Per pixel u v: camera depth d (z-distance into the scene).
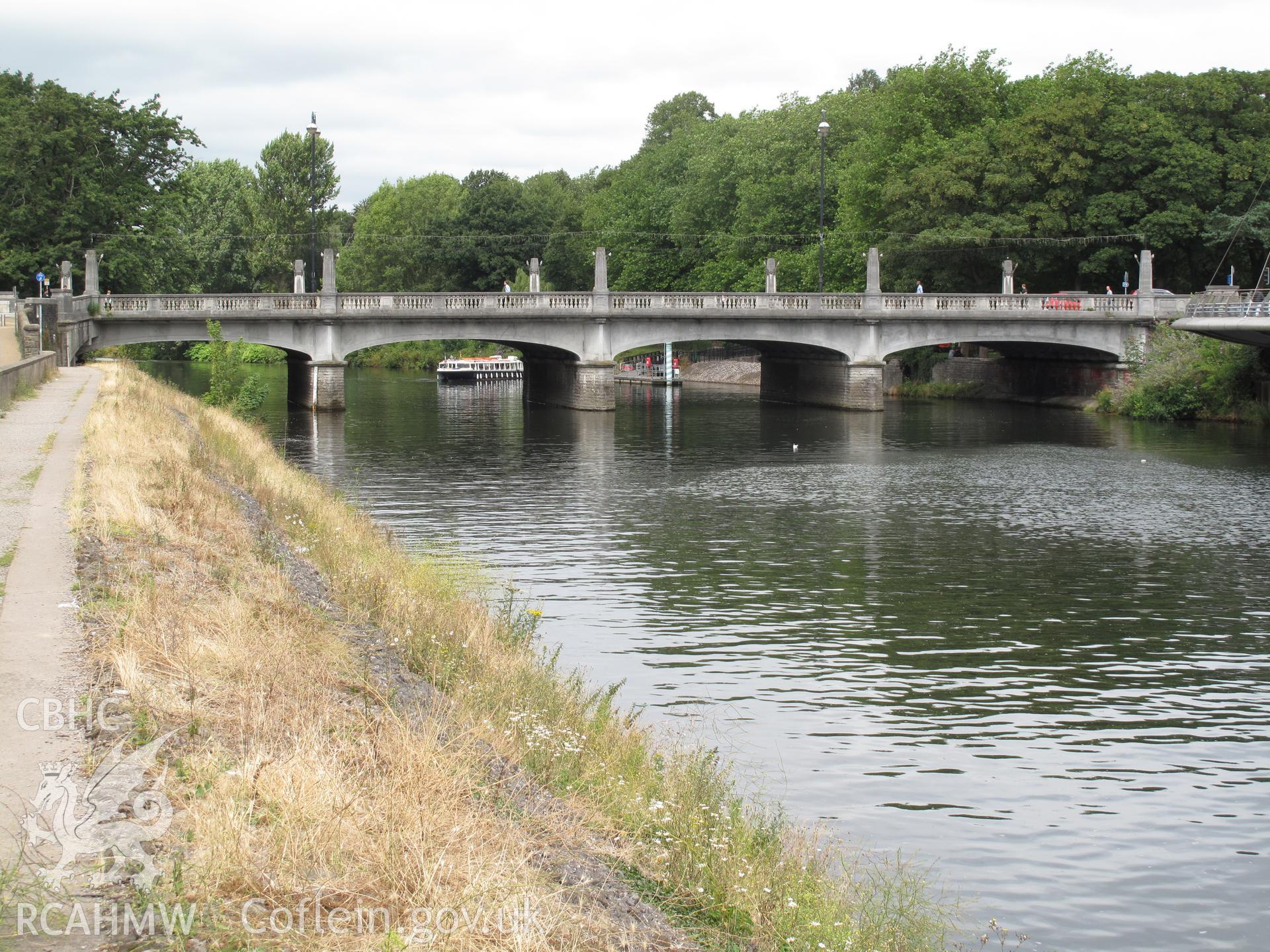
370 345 74.88
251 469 32.06
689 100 163.75
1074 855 16.09
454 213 136.25
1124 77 88.00
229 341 72.25
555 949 9.20
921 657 25.14
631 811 13.32
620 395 104.88
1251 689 23.41
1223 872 15.70
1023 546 36.59
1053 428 70.75
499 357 131.00
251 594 17.45
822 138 80.69
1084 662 25.02
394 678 15.88
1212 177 81.88
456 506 43.56
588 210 137.12
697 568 33.28
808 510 43.06
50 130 82.25
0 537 18.83
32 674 12.52
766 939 11.26
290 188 132.62
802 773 18.69
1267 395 70.50
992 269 89.00
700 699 22.11
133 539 19.27
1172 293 86.50
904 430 70.50
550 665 20.17
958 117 93.69
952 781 18.58
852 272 95.25
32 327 53.09
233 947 8.16
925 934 13.05
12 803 9.66
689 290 114.31
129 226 85.00
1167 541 37.31
